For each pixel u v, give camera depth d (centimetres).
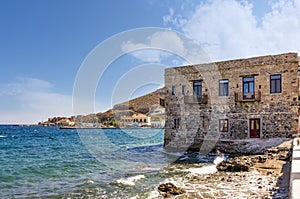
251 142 2433
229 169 1633
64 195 1156
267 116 2570
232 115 2752
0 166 1931
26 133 6944
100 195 1141
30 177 1545
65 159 2250
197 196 1060
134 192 1162
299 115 2612
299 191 675
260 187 1159
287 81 2484
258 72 2623
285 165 1644
